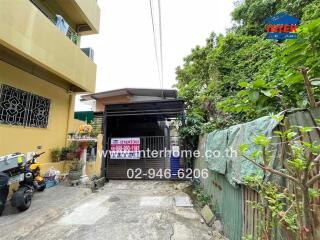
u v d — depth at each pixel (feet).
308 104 5.82
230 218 9.76
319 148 3.43
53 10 20.68
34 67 18.62
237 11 28.25
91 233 10.63
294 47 5.69
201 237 10.23
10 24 12.89
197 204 15.40
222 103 7.68
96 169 23.06
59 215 13.07
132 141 24.14
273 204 5.19
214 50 27.61
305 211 3.62
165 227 11.32
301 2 17.04
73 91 24.54
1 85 15.34
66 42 19.07
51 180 18.98
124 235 10.41
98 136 23.61
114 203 15.55
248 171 7.03
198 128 21.08
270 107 6.46
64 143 23.24
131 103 24.03
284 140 4.74
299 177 3.58
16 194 12.68
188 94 26.63
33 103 18.63
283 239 5.16
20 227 10.74
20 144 17.01
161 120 32.12
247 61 22.21
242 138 7.85
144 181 22.79
